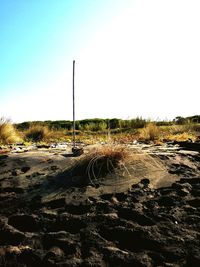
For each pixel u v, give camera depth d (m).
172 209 2.93
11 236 2.66
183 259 2.30
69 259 2.34
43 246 2.53
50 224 2.82
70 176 3.72
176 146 5.56
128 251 2.44
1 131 8.50
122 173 3.70
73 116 5.26
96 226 2.72
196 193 3.22
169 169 3.85
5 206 3.19
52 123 18.16
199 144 5.29
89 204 3.08
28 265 2.34
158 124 13.77
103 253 2.39
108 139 5.54
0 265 2.35
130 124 13.09
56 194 3.34
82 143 7.59
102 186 3.44
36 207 3.13
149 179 3.56
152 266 2.25
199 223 2.69
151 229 2.63
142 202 3.08
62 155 4.60
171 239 2.50
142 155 4.16
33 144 8.05
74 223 2.79
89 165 3.74
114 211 2.94
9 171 4.00
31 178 3.76
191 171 3.81
